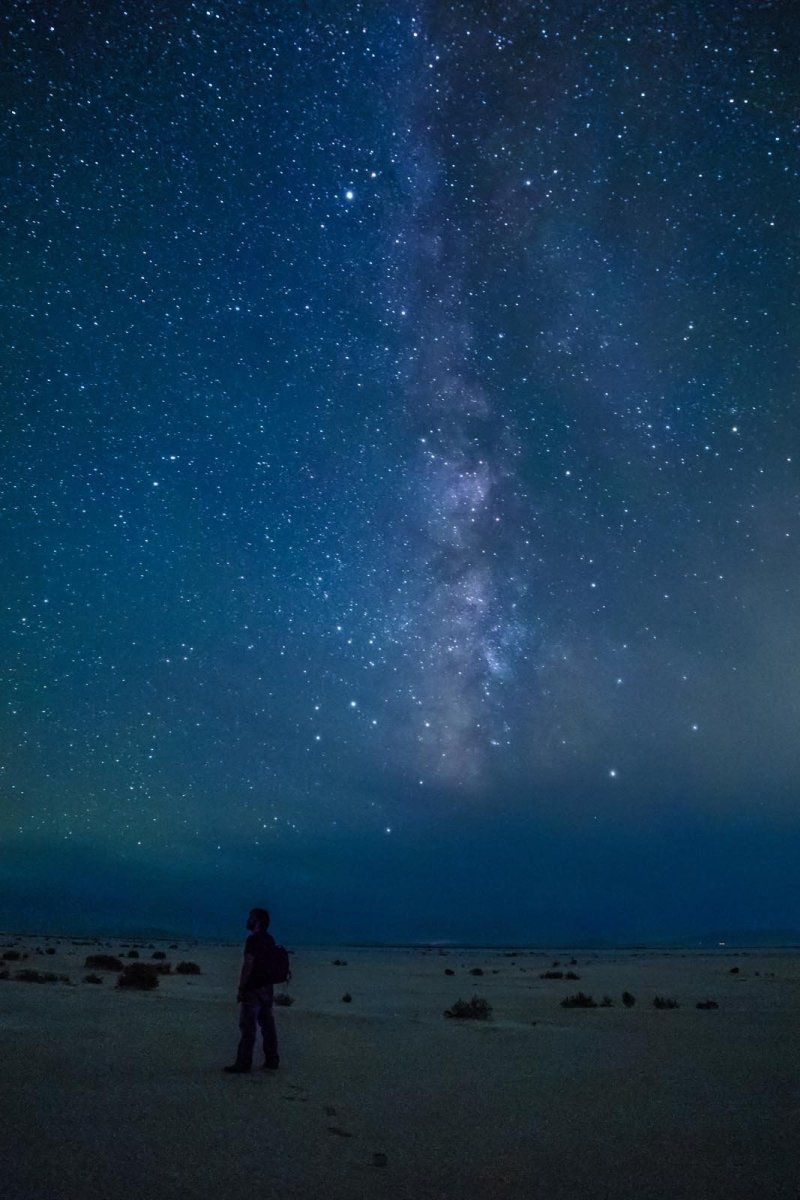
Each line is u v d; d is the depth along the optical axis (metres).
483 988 27.66
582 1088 9.47
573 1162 6.44
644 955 73.88
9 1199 5.21
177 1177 5.78
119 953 47.62
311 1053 11.79
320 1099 8.55
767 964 50.22
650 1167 6.34
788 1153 6.80
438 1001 22.00
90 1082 9.04
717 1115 8.15
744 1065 11.38
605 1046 13.12
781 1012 19.14
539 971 40.81
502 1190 5.76
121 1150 6.39
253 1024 10.14
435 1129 7.39
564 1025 16.14
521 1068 10.84
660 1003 20.52
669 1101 8.79
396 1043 13.11
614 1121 7.82
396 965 47.62
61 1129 6.96
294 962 50.09
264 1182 5.75
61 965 33.12
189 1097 8.40
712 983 31.03
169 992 21.86
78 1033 12.95
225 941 116.12
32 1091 8.45
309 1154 6.46
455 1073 10.35
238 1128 7.19
